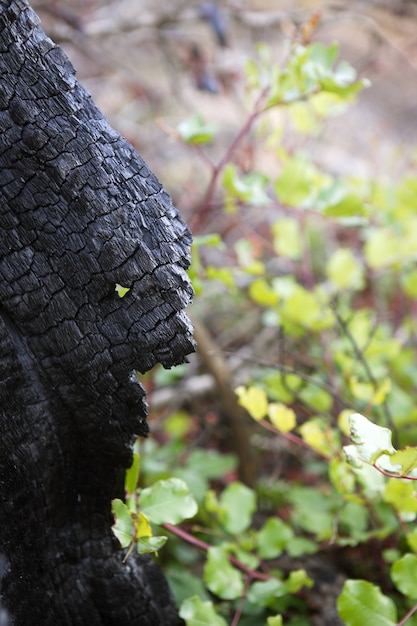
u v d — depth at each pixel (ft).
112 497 2.59
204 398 4.42
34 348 2.41
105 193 2.31
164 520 2.59
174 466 3.70
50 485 2.50
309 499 3.37
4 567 2.52
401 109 7.11
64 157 2.29
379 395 2.99
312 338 3.95
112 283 2.33
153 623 2.68
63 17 4.40
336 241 5.29
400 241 3.79
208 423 4.24
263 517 3.63
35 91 2.28
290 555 3.29
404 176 3.99
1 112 2.27
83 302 2.36
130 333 2.35
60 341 2.39
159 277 2.32
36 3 4.37
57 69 2.30
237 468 3.93
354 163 5.58
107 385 2.41
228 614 3.07
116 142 2.35
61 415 2.48
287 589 2.86
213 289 4.84
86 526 2.59
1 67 2.26
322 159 5.65
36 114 2.28
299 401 3.59
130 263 2.32
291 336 4.34
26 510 2.49
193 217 3.45
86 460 2.55
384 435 2.34
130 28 4.76
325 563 3.30
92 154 2.31
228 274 3.19
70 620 2.61
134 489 2.63
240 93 5.27
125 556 2.53
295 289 3.54
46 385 2.44
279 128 3.70
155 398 4.09
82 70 6.24
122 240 2.31
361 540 3.03
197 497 3.36
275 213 5.12
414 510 2.68
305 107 3.64
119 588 2.62
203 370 4.39
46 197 2.31
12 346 2.38
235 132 5.98
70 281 2.35
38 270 2.35
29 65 2.27
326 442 2.94
